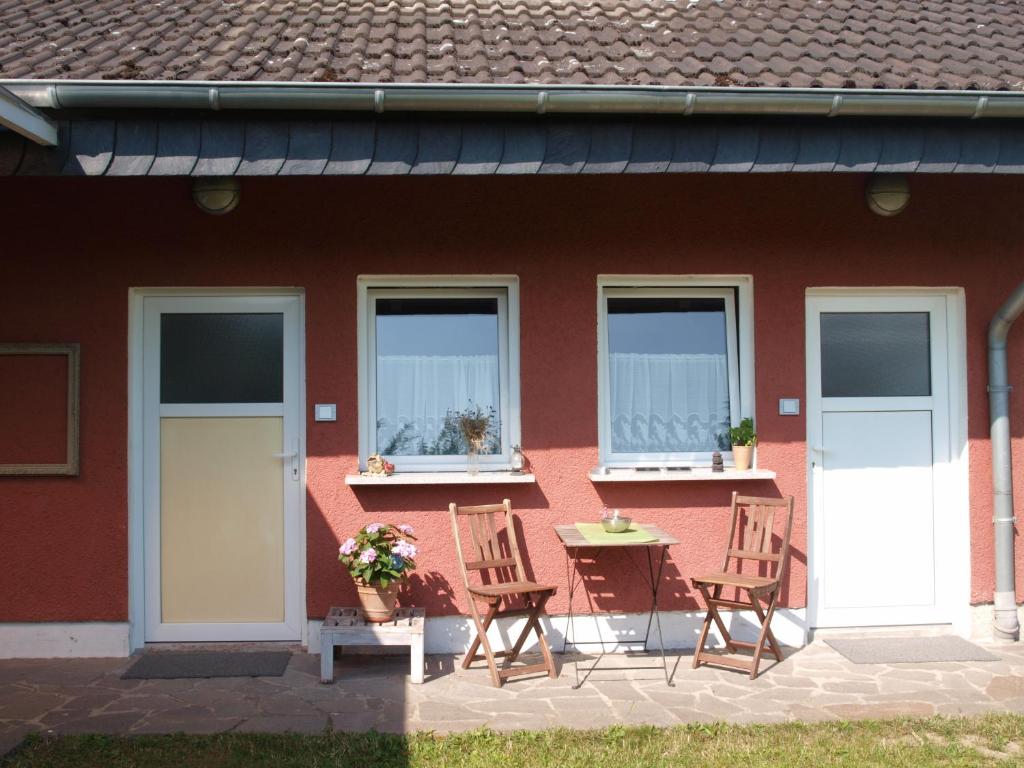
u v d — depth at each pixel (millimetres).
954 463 6156
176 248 5691
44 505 5633
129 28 5789
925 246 6012
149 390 5844
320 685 5125
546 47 5586
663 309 6191
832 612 6137
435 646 5758
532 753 4137
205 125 4578
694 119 4816
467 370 6070
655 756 4102
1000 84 4980
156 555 5828
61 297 5656
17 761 4023
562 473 5844
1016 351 6066
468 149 4707
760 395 5953
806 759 4062
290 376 5898
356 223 5750
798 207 5945
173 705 4797
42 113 4387
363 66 4941
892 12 6859
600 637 5848
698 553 5910
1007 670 5375
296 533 5879
